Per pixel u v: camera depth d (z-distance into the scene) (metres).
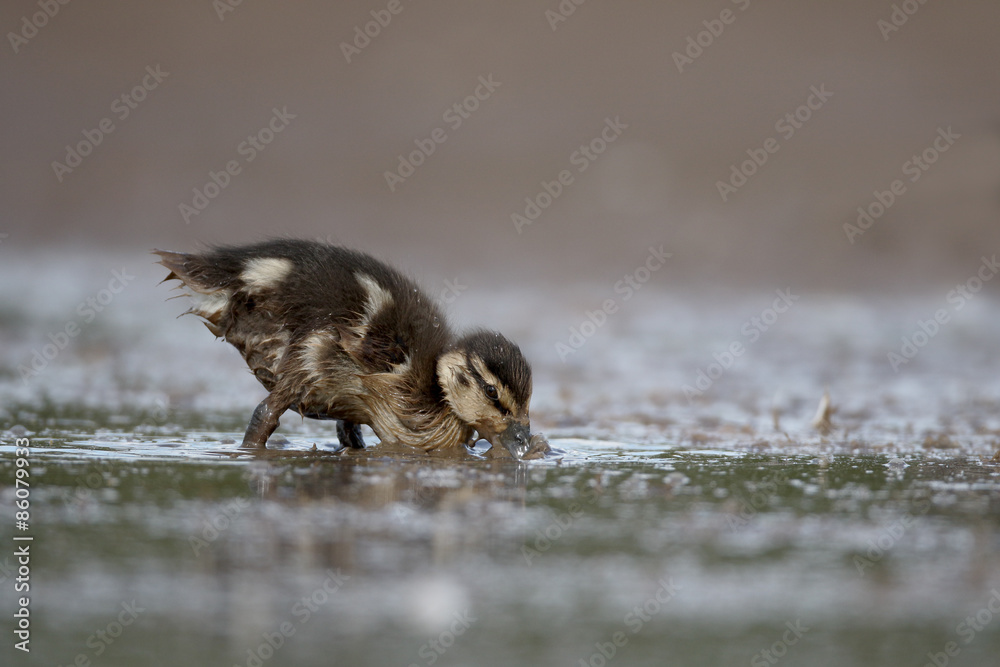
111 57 29.31
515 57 29.81
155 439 10.68
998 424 12.41
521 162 27.14
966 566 6.75
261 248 10.44
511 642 5.64
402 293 10.48
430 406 10.28
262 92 28.83
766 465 9.80
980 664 5.45
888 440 11.34
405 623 5.82
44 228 25.09
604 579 6.48
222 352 17.33
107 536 7.01
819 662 5.45
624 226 24.98
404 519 7.54
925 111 27.38
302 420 12.39
